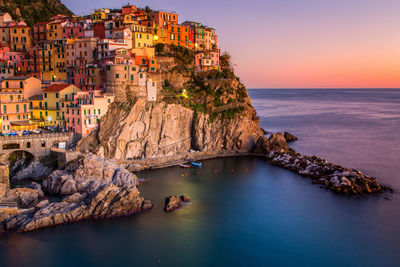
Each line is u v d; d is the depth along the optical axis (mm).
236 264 62375
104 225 73438
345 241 70125
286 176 108312
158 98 124875
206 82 140625
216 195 91562
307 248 67625
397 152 141500
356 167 118938
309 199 90062
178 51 147250
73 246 66188
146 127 118875
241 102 143500
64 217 73750
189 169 113562
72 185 86938
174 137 126062
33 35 157500
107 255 64000
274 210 83375
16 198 79562
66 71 139125
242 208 84062
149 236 70312
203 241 69375
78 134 112812
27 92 123375
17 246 65688
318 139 169875
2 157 99875
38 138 104875
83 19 156000
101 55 131875
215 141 131125
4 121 109188
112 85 119562
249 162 123625
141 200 81062
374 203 87625
